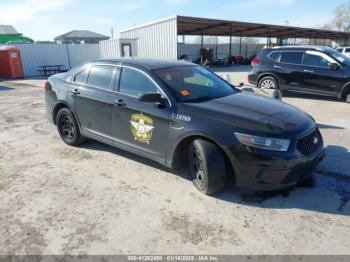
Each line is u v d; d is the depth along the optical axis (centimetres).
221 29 3072
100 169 432
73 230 295
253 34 3803
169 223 304
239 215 316
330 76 874
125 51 2234
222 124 329
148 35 2267
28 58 2062
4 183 394
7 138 586
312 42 5591
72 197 356
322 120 682
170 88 386
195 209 328
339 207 328
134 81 418
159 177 404
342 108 805
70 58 2230
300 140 325
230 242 276
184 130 349
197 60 3136
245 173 321
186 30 3114
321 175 402
